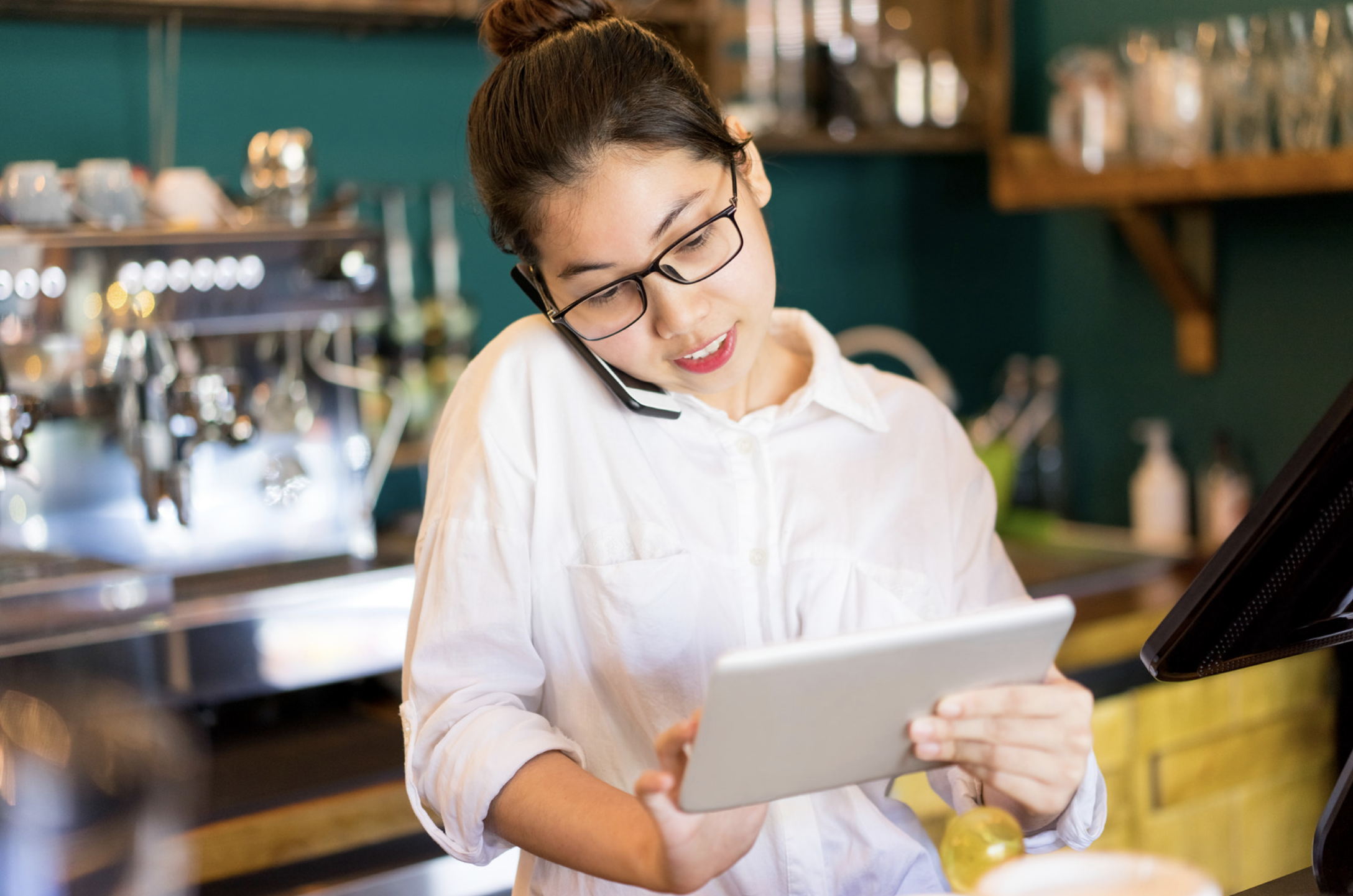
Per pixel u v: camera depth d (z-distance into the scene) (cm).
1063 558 259
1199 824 211
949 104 281
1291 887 93
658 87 89
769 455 107
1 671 160
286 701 200
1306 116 208
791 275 297
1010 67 285
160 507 193
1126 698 205
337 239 196
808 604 104
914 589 106
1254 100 217
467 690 96
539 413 103
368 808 163
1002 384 298
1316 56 206
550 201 90
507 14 97
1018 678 79
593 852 82
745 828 78
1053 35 275
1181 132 225
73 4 201
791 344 117
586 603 102
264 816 157
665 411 104
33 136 214
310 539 211
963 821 76
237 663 180
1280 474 82
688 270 91
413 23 231
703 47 257
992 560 112
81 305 179
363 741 183
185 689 177
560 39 92
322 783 164
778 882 101
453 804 89
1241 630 85
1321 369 234
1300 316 237
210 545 203
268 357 212
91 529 195
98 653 169
